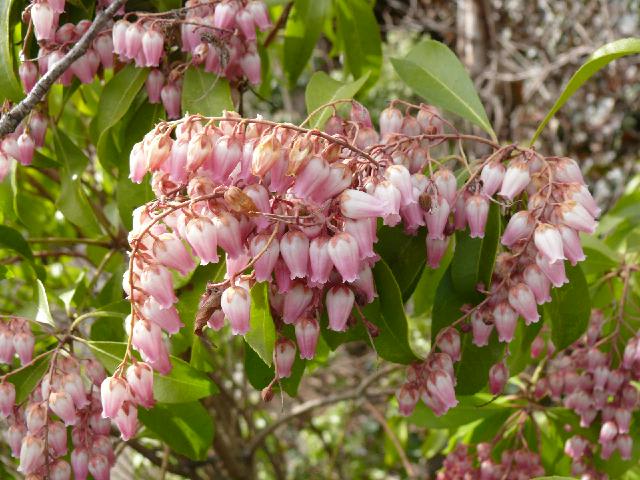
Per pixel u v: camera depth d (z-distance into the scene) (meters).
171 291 0.34
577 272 0.38
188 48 0.39
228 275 0.34
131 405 0.35
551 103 0.86
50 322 0.38
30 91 0.39
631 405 0.41
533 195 0.35
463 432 0.48
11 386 0.37
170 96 0.39
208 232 0.32
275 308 0.34
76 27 0.39
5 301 0.53
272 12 0.50
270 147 0.32
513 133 0.82
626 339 0.43
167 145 0.33
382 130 0.37
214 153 0.33
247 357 0.37
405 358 0.36
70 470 0.37
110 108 0.39
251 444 0.57
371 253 0.33
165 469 0.47
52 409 0.36
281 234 0.33
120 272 0.42
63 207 0.40
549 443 0.45
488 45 0.78
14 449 0.37
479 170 0.36
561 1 0.87
